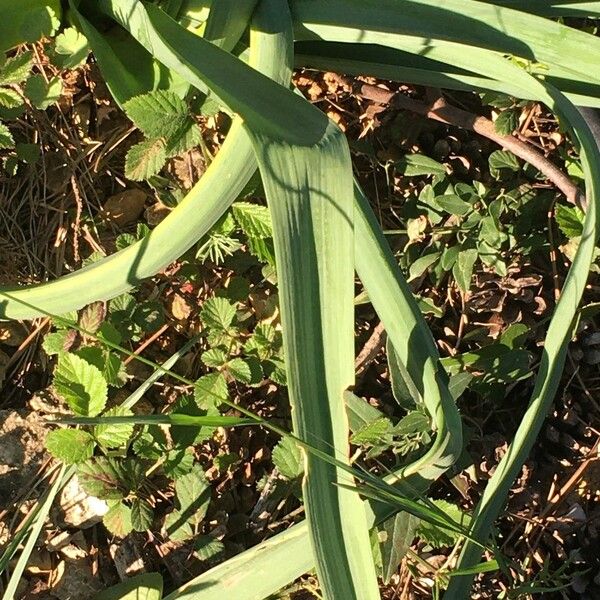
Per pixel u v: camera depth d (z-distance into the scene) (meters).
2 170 0.65
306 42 0.59
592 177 0.52
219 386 0.62
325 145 0.47
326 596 0.46
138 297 0.65
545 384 0.53
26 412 0.63
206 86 0.47
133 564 0.63
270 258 0.61
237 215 0.61
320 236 0.47
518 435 0.53
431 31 0.55
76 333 0.61
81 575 0.62
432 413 0.51
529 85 0.54
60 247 0.65
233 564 0.53
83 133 0.66
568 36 0.54
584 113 0.65
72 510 0.62
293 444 0.61
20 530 0.57
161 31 0.50
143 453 0.61
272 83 0.49
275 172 0.46
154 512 0.64
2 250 0.64
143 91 0.57
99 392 0.57
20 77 0.58
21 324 0.64
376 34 0.55
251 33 0.53
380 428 0.60
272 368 0.65
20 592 0.61
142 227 0.63
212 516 0.65
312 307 0.46
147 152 0.58
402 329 0.52
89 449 0.58
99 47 0.54
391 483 0.52
